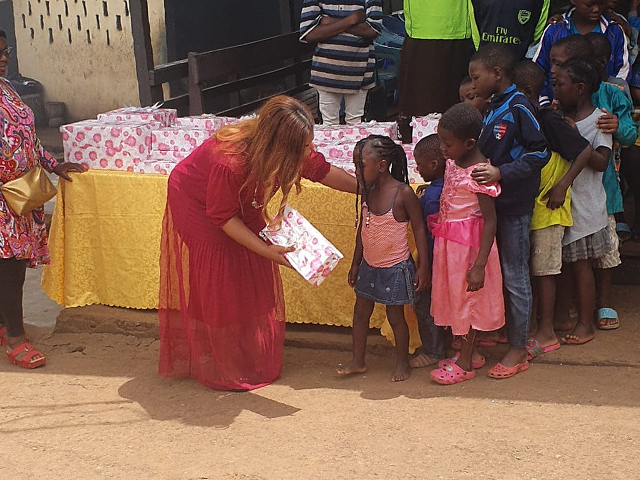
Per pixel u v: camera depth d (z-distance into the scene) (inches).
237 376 162.2
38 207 179.5
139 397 160.9
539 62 184.9
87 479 129.1
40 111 438.3
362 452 132.3
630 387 152.1
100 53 417.4
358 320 163.3
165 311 164.1
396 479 123.3
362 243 159.0
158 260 188.2
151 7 382.0
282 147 140.0
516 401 148.3
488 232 147.9
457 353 164.4
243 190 148.0
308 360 175.9
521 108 149.1
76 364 179.6
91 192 189.3
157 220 185.8
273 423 145.5
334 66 236.2
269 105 141.1
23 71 443.5
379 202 154.2
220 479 125.8
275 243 147.4
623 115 167.3
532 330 172.9
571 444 131.1
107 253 191.9
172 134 188.7
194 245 155.3
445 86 224.5
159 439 141.9
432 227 158.1
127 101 418.6
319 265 142.7
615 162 175.2
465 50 222.5
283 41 295.9
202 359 163.5
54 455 138.1
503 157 150.3
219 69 259.0
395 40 329.7
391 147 152.3
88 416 153.0
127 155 189.3
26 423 150.9
